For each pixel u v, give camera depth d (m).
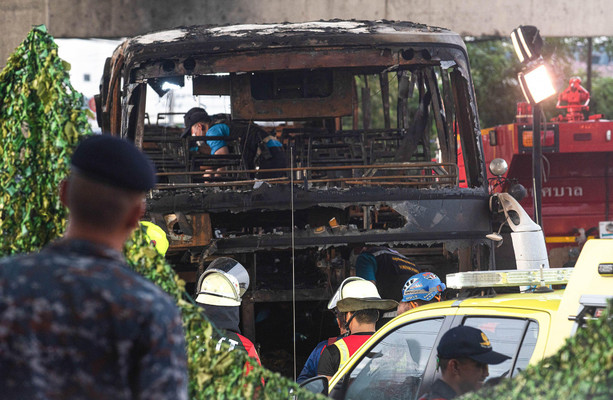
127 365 3.72
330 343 10.84
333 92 16.75
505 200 14.73
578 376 4.72
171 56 15.12
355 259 15.49
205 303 9.70
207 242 14.45
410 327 8.43
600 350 4.69
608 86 50.25
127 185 4.04
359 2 30.28
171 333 3.79
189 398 5.25
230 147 17.69
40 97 5.33
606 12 30.59
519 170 22.97
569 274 7.99
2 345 3.70
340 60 15.40
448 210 14.97
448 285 8.56
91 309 3.70
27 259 3.87
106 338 3.70
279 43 15.24
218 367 5.28
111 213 4.03
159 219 14.48
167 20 30.55
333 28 15.59
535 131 17.77
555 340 6.46
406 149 18.16
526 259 14.30
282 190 14.58
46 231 5.54
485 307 7.59
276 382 5.40
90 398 3.67
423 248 17.50
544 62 17.59
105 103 17.39
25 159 5.50
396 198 14.85
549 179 23.08
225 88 17.41
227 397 5.29
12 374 3.69
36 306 3.71
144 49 15.13
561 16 30.55
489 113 48.97
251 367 5.36
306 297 15.19
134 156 4.09
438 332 8.02
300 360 16.38
